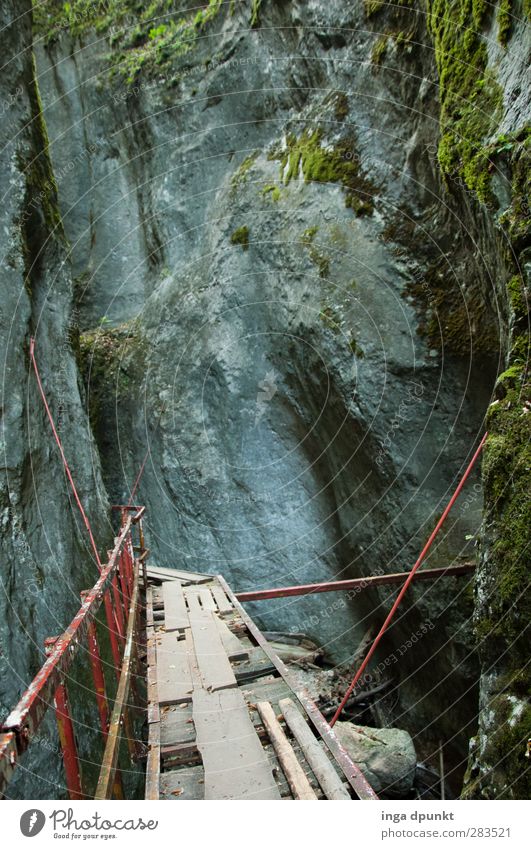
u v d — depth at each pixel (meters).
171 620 4.68
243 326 8.12
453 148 4.23
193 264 8.87
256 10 7.40
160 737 2.85
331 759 2.58
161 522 9.02
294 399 7.77
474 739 3.37
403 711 6.19
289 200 7.20
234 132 8.41
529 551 3.07
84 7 9.82
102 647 5.01
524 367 3.45
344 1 6.18
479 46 4.04
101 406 9.53
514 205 3.51
